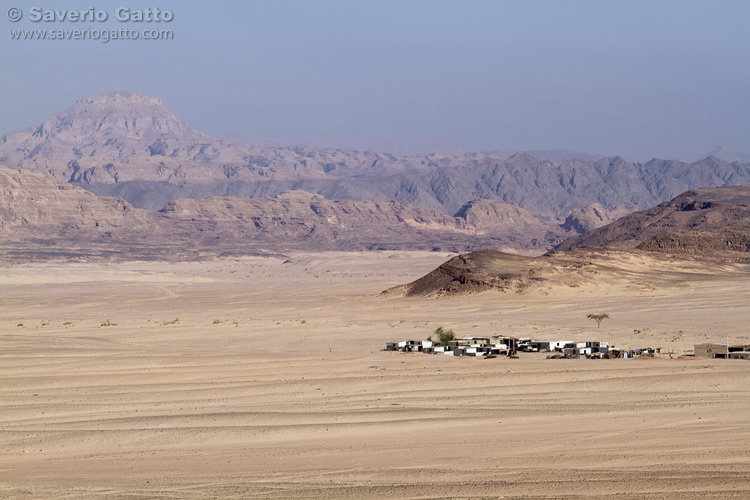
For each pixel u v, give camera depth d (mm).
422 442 119062
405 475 96812
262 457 111625
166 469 105375
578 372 190000
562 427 128750
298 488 91688
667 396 158125
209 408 157375
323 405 157500
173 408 158250
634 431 122750
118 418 146375
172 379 195500
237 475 99938
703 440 113375
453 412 145125
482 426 132125
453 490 88312
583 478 92062
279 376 198125
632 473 93938
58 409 158875
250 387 180375
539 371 193750
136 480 98500
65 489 94062
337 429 132375
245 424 138750
